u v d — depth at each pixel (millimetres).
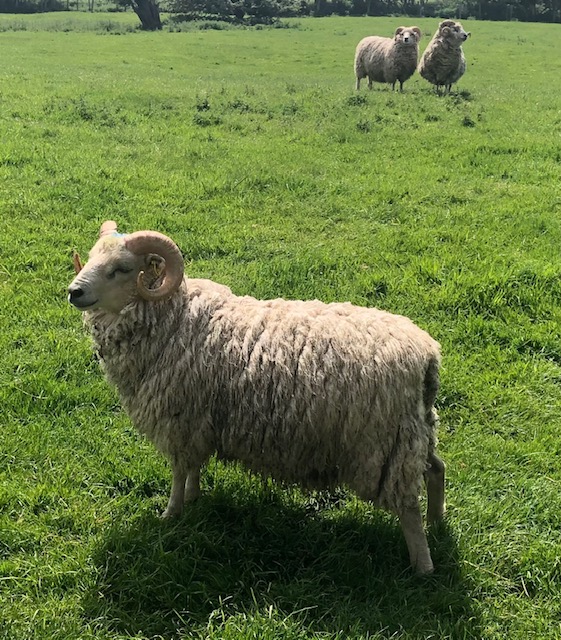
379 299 3572
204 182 5266
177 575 1906
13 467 2350
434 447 2061
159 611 1831
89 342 3062
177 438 2061
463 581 1947
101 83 9938
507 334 3246
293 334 1980
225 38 21484
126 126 6980
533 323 3371
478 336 3240
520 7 34969
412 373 1913
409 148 6621
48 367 2859
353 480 1978
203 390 2004
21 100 7965
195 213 4656
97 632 1763
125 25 26531
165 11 33719
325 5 35812
